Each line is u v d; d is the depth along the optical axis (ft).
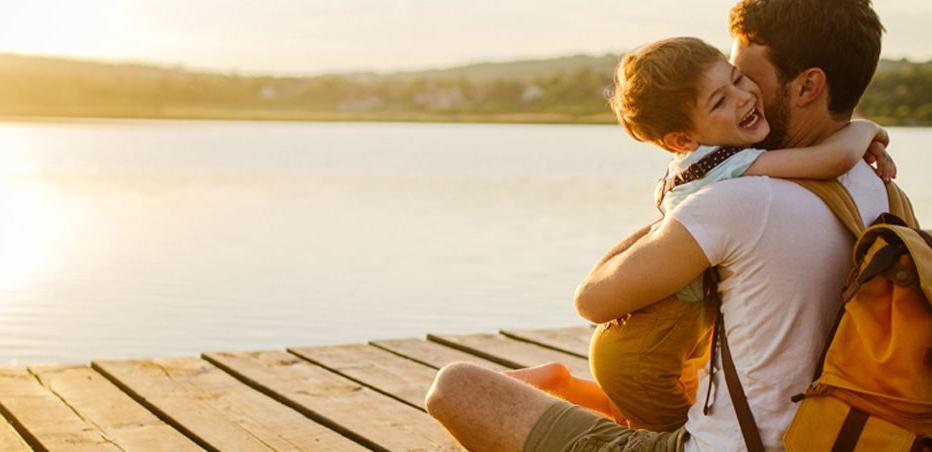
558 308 26.99
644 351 8.98
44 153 103.91
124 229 44.04
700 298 8.75
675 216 8.47
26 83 272.92
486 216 48.78
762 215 8.29
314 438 13.25
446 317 25.86
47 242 39.78
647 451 8.67
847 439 7.88
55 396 15.02
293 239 40.93
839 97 8.76
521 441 9.04
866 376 7.90
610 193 60.80
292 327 24.66
